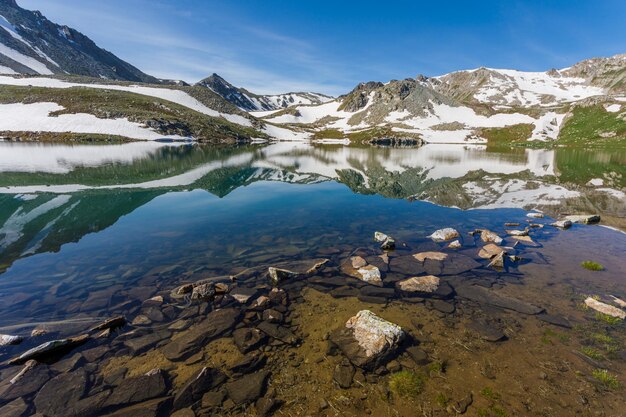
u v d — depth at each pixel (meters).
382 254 15.84
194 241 17.22
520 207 26.08
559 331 9.59
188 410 6.87
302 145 148.50
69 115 127.50
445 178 43.16
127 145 104.06
